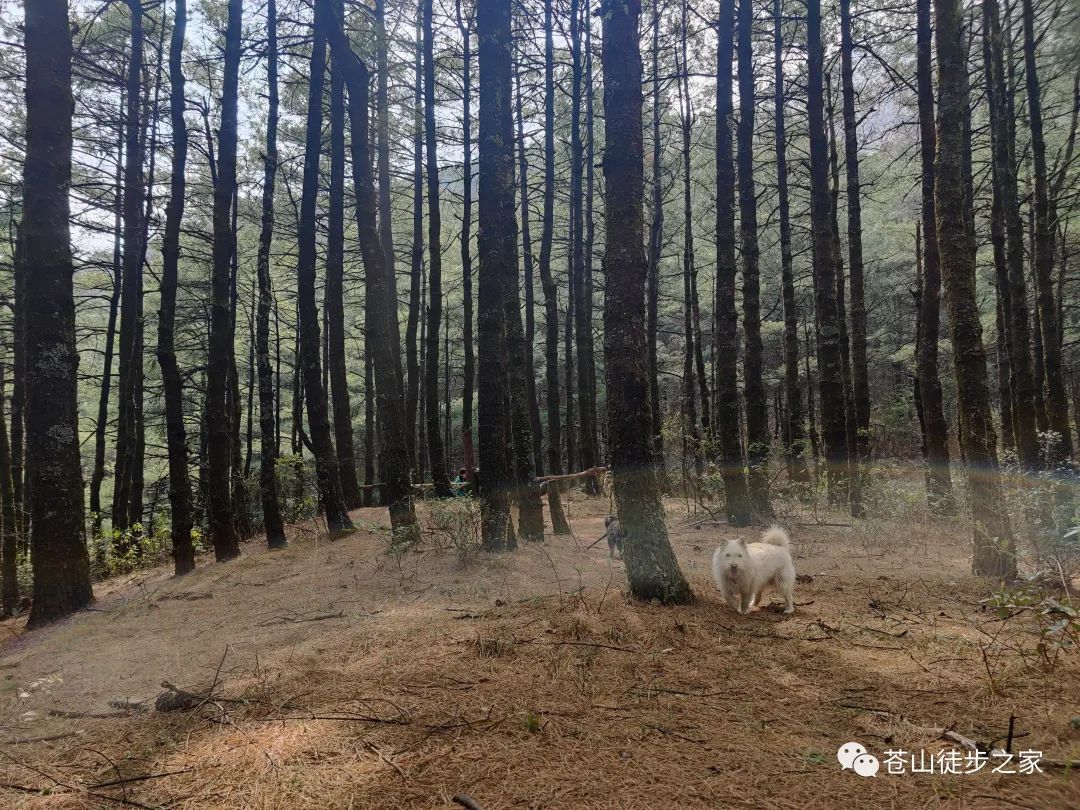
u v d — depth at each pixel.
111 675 5.00
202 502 17.84
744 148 11.87
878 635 4.80
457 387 38.72
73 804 2.92
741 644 4.69
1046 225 11.50
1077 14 10.34
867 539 9.31
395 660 4.52
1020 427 10.58
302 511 15.00
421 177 19.05
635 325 6.19
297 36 11.84
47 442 7.63
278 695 4.04
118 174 14.65
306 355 11.61
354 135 10.41
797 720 3.37
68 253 7.89
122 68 14.09
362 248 10.20
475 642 4.71
